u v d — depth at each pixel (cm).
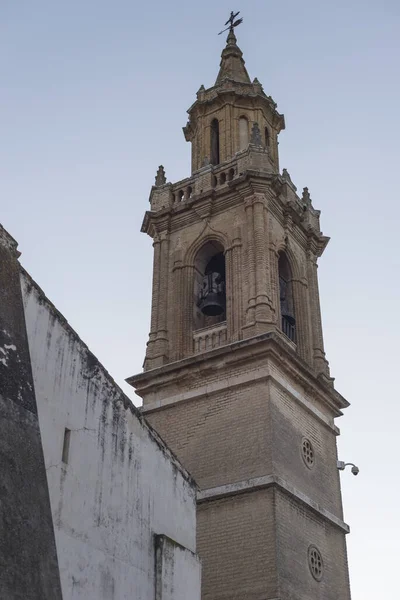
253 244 3431
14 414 1523
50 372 1767
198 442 3094
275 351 3098
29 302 1744
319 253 3959
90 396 1891
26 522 1435
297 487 2981
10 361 1572
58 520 1675
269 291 3331
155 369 3303
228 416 3077
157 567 1975
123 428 1995
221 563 2788
